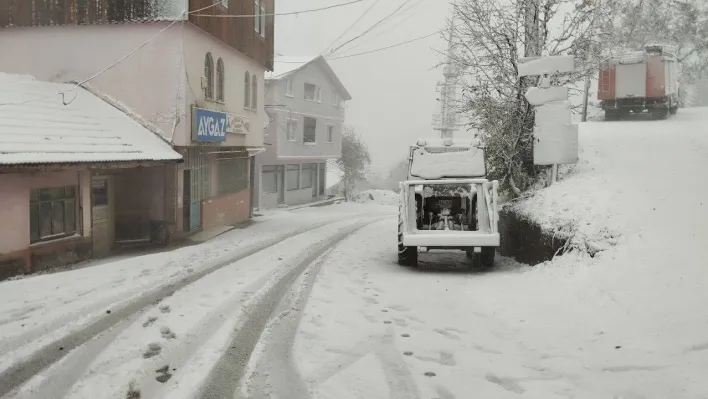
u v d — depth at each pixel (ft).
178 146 52.80
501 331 21.66
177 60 52.31
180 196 54.29
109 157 42.11
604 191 33.55
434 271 36.01
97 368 17.53
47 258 39.52
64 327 21.76
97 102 52.03
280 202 115.14
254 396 15.56
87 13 52.85
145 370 17.37
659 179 34.01
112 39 53.26
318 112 124.77
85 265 39.83
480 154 40.65
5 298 26.23
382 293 28.55
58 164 36.88
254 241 50.01
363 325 22.58
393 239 54.13
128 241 52.54
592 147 47.65
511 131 48.80
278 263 37.29
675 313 19.77
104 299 26.16
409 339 20.80
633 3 73.82
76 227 43.16
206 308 24.76
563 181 39.75
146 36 52.60
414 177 40.34
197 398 15.35
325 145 129.80
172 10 51.47
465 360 18.56
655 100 70.44
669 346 17.83
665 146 44.29
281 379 16.79
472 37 49.93
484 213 36.40
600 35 49.34
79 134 43.60
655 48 70.74
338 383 16.58
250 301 26.13
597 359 17.84
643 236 26.05
